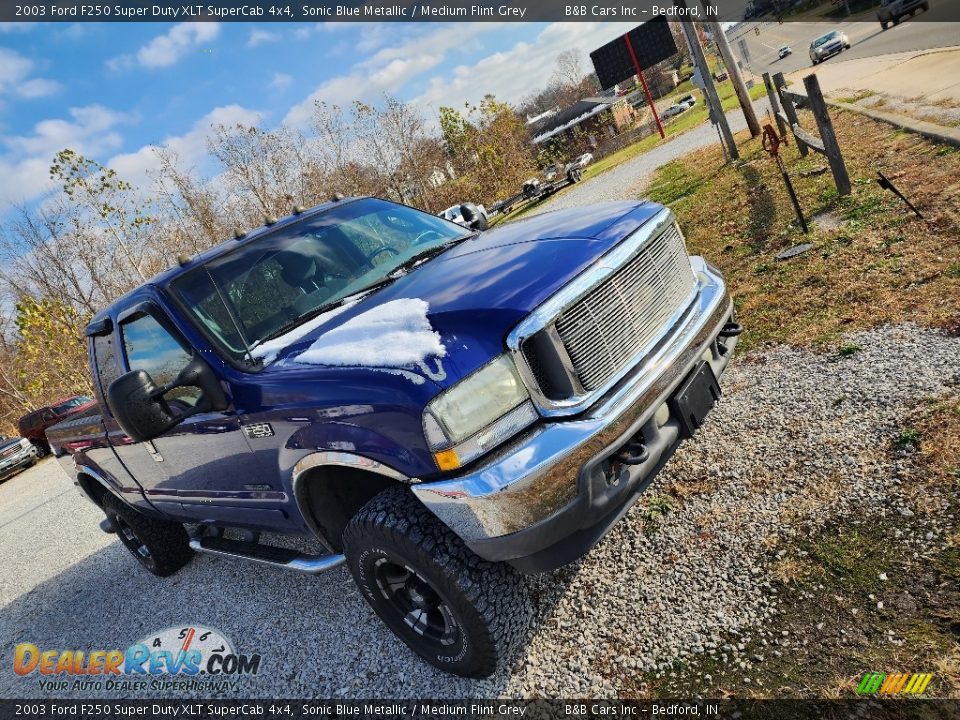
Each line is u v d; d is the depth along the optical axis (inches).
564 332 93.2
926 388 125.3
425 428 89.4
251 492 133.3
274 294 132.0
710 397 111.1
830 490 111.6
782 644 89.7
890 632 84.8
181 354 130.1
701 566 108.9
